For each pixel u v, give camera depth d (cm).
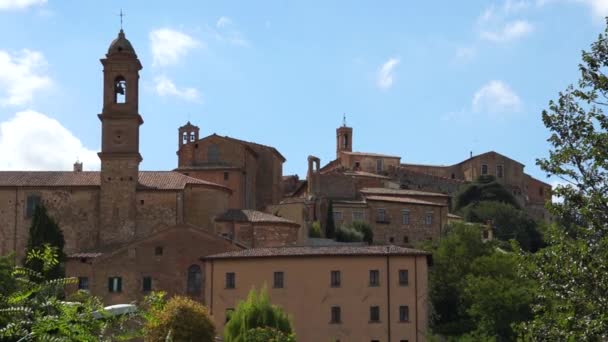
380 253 10094
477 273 11512
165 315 8125
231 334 8212
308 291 10025
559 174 3972
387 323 9956
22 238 12169
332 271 10062
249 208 14700
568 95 4028
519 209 19488
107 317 2362
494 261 11581
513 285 10356
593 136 3919
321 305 9994
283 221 12406
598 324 3669
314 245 12162
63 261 10844
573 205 3972
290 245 12162
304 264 10088
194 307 8394
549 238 4100
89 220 12219
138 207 12256
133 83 12444
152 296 2583
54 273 10294
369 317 9969
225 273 10200
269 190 15312
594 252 3875
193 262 10769
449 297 11600
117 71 12431
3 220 12200
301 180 18650
